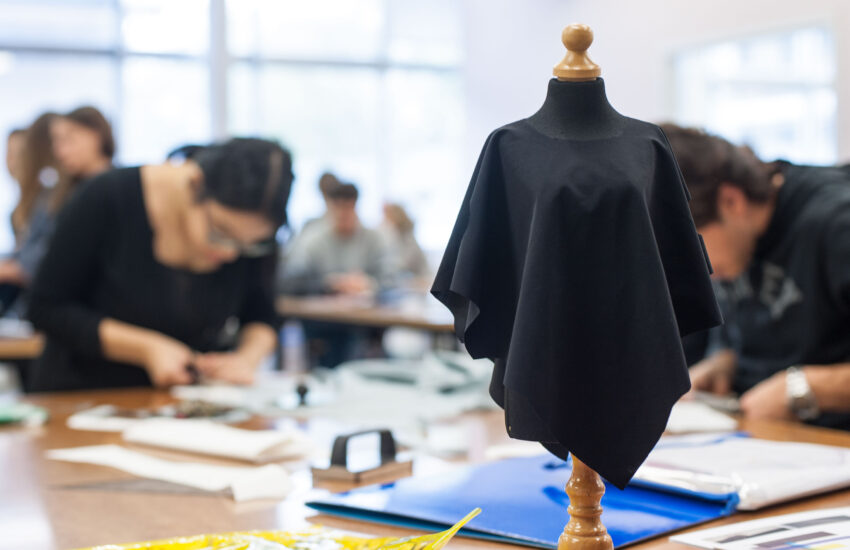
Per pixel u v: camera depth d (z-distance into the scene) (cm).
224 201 180
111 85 888
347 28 981
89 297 207
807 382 160
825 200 173
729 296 198
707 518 84
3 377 335
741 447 108
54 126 306
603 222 59
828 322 173
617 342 58
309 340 511
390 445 114
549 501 89
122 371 203
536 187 60
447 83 1014
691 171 163
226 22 711
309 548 71
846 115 527
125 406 170
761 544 74
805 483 91
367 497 93
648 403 58
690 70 664
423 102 1012
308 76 975
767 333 188
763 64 678
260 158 182
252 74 953
